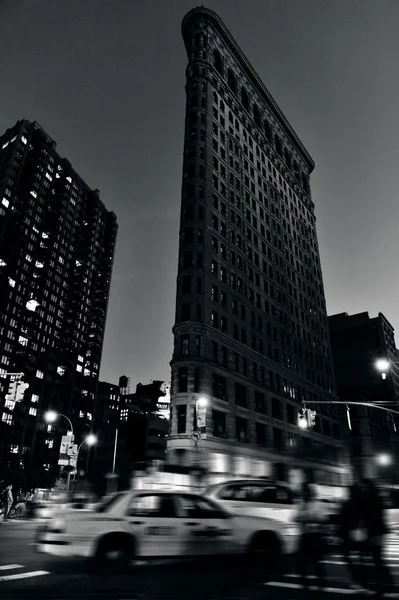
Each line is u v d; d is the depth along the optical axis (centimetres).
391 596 724
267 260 7338
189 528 945
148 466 4219
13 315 11375
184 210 5903
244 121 8100
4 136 13688
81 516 896
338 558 1127
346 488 909
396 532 1816
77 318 13512
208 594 722
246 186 7400
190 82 7150
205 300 5322
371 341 12050
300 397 6919
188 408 4591
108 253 15862
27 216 12594
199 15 8056
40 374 11738
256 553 998
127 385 15288
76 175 15125
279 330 7000
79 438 12431
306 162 11175
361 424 9044
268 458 5316
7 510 2327
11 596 691
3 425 10275
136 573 891
